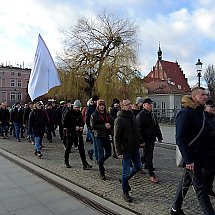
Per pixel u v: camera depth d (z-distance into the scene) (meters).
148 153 6.51
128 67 27.98
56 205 5.23
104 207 5.00
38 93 11.35
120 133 5.34
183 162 4.22
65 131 8.15
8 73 84.12
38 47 11.44
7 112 15.52
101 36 30.52
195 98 4.14
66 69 30.05
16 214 4.83
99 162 6.78
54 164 8.49
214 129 4.94
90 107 8.27
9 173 7.65
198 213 4.62
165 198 5.36
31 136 12.96
